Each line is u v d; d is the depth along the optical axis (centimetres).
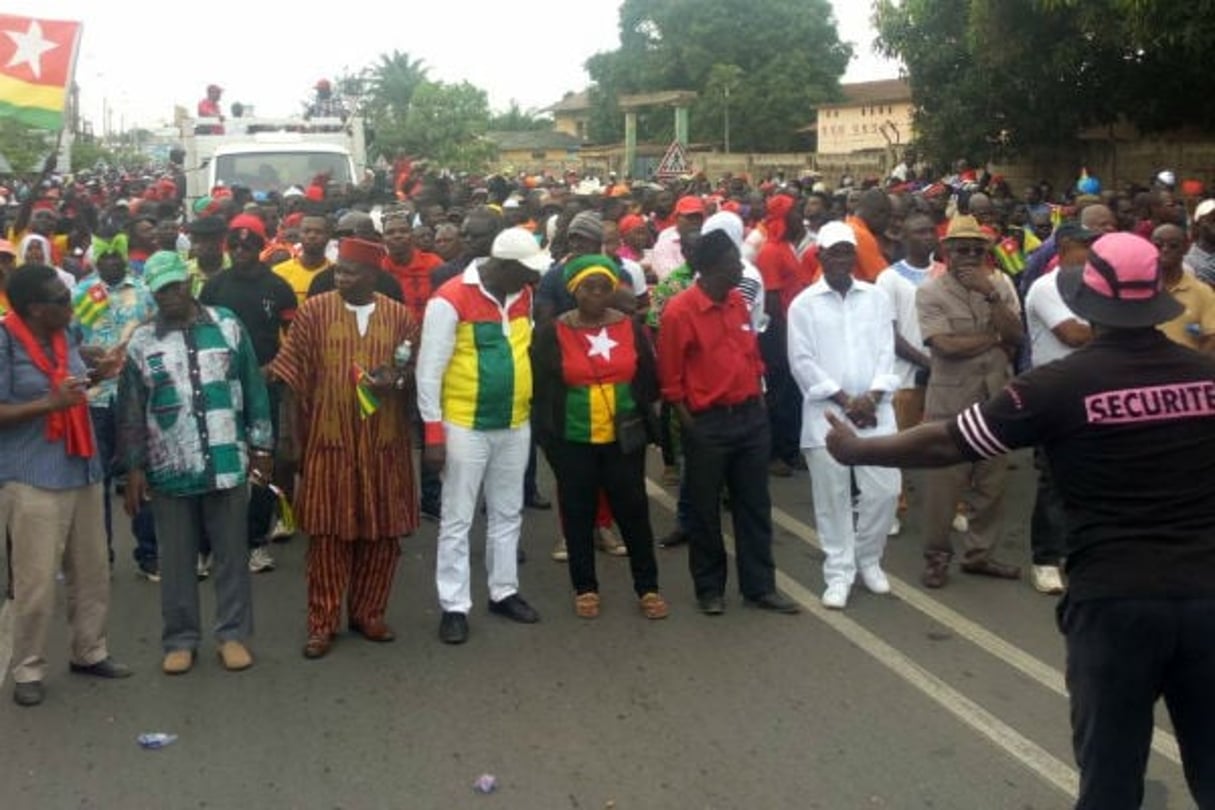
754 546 643
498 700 534
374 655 589
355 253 570
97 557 557
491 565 637
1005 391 350
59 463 528
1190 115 1797
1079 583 338
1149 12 1312
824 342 636
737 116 5759
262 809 441
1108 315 338
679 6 6119
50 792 455
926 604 653
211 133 1672
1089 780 339
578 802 443
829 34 6053
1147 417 331
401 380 581
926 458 361
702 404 623
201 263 771
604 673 563
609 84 6494
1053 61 1733
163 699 539
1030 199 1797
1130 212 1184
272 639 611
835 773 463
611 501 627
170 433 551
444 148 4559
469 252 812
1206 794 335
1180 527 329
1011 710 518
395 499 588
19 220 993
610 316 616
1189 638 325
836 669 564
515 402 605
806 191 1622
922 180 1942
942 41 2053
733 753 480
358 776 465
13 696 541
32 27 945
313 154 1587
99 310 733
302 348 577
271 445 587
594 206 1185
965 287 663
